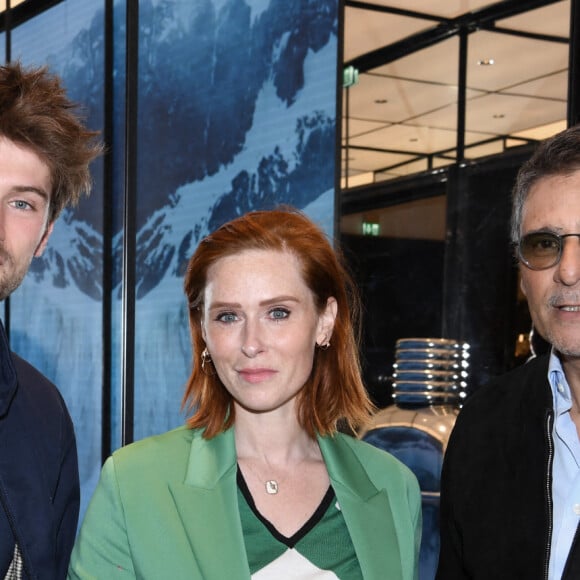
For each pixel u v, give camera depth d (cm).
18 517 180
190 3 455
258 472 182
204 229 445
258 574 170
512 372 201
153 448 181
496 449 190
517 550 180
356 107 404
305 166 392
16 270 173
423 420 292
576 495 175
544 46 388
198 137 450
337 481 182
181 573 167
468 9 399
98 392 489
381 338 405
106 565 171
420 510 195
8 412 186
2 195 170
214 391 185
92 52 499
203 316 182
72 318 513
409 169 411
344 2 377
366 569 175
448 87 409
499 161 406
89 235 498
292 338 177
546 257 171
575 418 180
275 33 409
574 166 169
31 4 550
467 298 412
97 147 197
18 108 172
